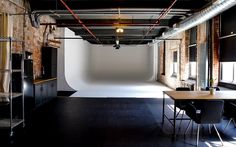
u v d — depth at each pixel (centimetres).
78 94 959
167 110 649
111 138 409
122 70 1675
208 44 706
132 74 1664
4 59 457
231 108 448
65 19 861
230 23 618
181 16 737
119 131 450
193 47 882
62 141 392
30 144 377
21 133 435
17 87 511
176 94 462
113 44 1655
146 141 396
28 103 565
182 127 481
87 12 683
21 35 604
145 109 661
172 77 1146
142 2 576
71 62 1146
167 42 1270
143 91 1061
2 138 408
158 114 598
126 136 421
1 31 472
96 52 1666
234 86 608
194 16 559
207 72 711
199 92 494
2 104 441
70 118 551
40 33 759
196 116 388
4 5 511
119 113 607
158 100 817
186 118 533
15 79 508
